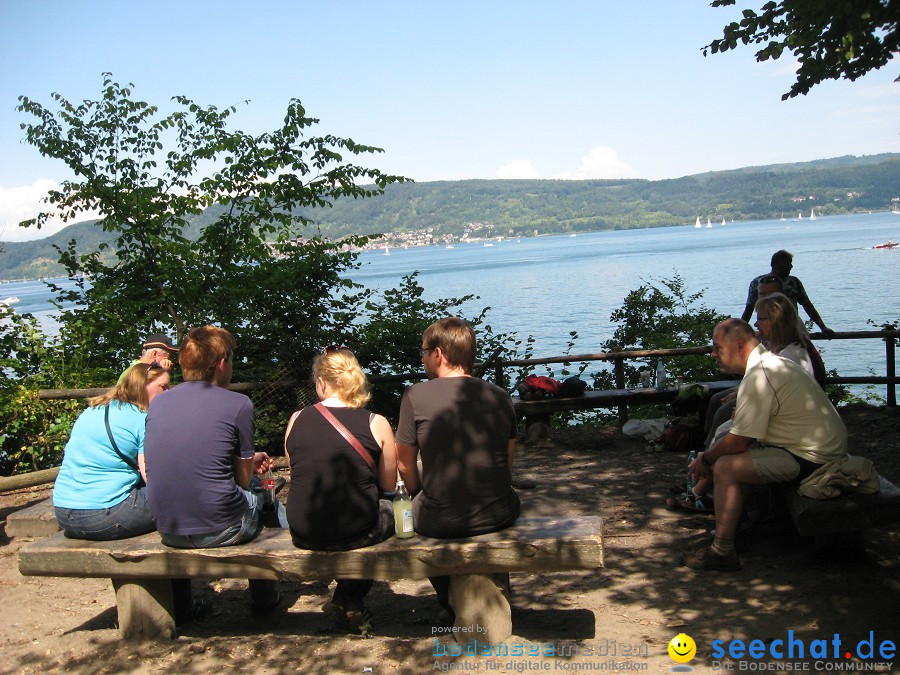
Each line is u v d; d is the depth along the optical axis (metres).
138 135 9.26
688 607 3.91
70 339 8.66
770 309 4.98
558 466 6.93
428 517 3.55
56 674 3.54
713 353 4.39
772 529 4.88
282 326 8.69
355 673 3.43
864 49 5.27
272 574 3.59
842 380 8.41
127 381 3.98
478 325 10.87
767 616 3.73
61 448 7.80
